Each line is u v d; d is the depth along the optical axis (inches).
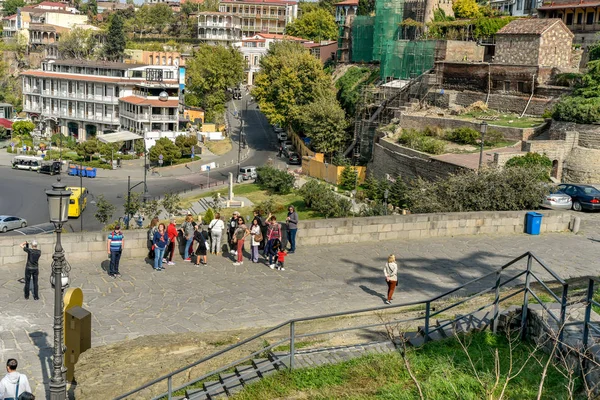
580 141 2079.2
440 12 3892.7
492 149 2188.7
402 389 472.4
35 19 7406.5
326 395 472.4
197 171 3575.3
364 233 1000.2
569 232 1097.4
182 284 802.8
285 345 593.3
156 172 3543.3
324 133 3432.6
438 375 482.6
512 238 1045.8
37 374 585.0
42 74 4753.9
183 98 4894.2
